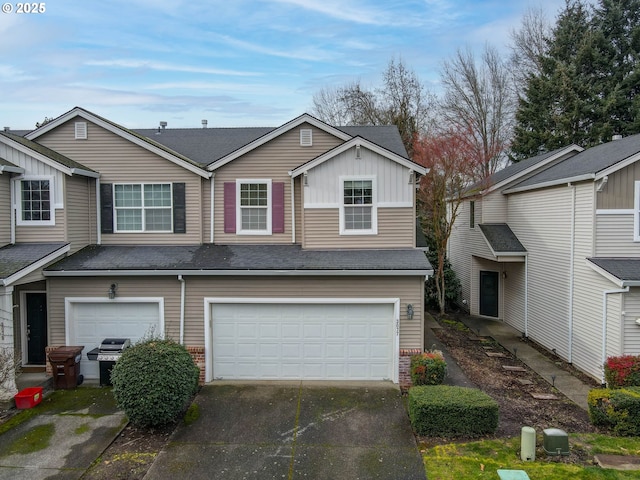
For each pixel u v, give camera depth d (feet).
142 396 27.63
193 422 29.81
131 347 30.30
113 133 42.27
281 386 36.04
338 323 37.14
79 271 36.19
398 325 36.29
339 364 37.37
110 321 37.88
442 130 87.97
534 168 57.52
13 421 30.07
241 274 36.19
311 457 25.35
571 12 95.45
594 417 28.73
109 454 25.84
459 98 107.65
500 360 44.50
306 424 29.43
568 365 43.06
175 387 28.32
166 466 24.52
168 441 27.32
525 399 34.01
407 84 105.50
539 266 50.21
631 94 88.43
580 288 41.45
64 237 38.73
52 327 37.70
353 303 36.63
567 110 89.25
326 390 35.14
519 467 23.49
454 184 64.23
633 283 34.68
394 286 36.35
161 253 40.09
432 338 51.75
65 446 26.73
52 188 38.55
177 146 50.24
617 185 39.01
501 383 37.47
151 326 37.73
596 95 87.15
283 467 24.38
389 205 39.73
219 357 37.65
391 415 30.63
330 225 40.01
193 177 42.50
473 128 99.35
